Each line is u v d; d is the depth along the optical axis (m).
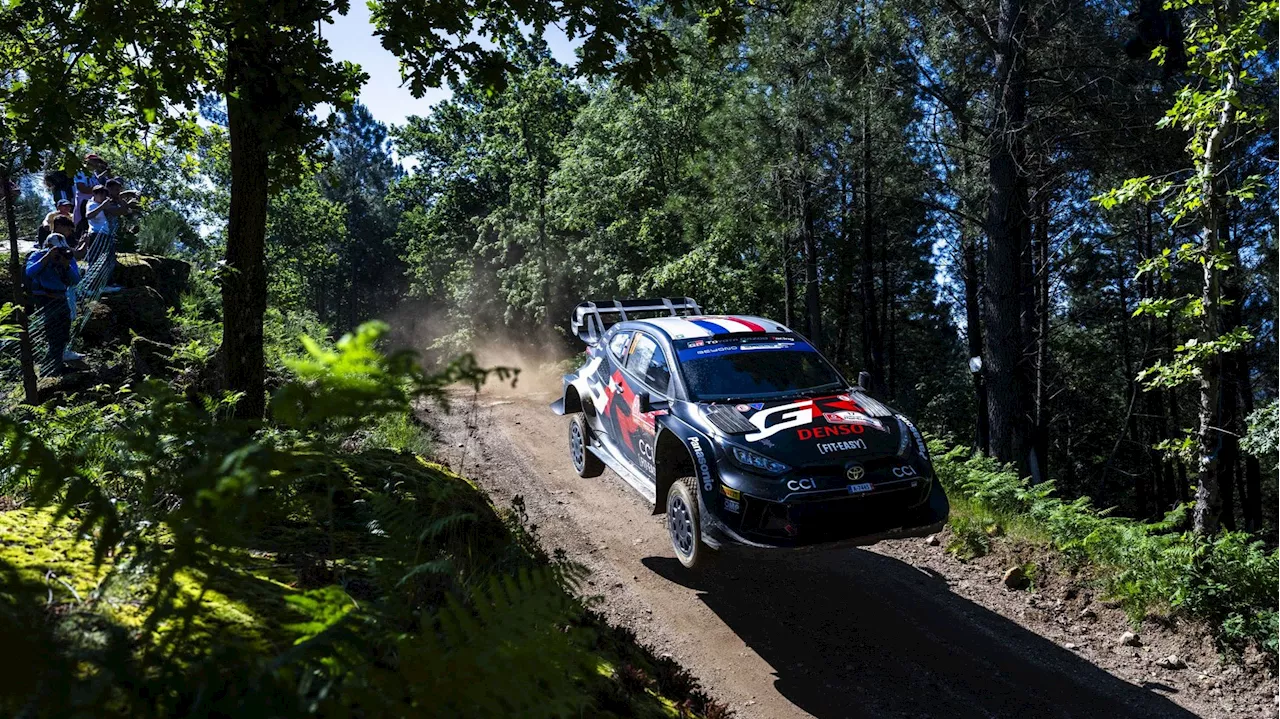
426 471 5.64
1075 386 30.14
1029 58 15.54
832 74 17.88
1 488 2.91
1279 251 18.84
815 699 5.45
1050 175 17.47
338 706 1.41
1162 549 7.34
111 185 12.58
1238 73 7.55
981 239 24.78
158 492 2.90
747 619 6.57
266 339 13.68
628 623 6.41
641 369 7.80
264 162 6.32
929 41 17.66
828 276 30.52
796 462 5.94
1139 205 19.88
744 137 19.86
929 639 6.42
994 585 7.58
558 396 18.11
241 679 1.39
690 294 22.31
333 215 49.31
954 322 41.16
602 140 28.03
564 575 2.41
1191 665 6.29
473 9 7.13
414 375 1.56
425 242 47.72
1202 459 8.04
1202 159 7.96
